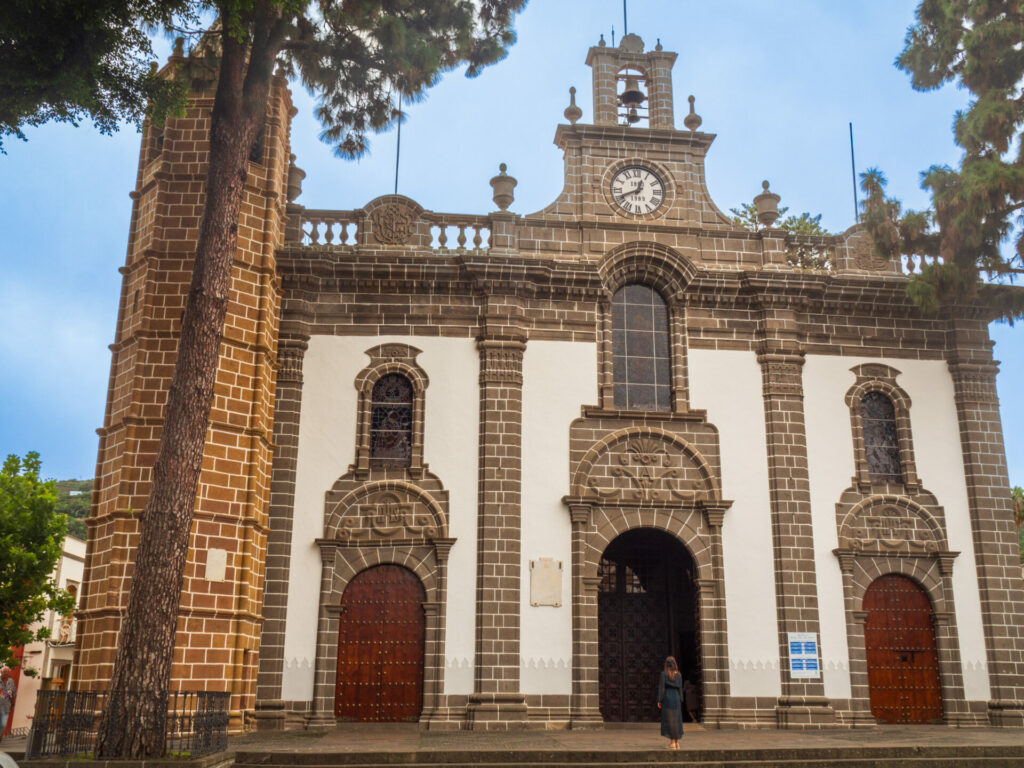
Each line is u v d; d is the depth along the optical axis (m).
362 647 21.91
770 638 22.52
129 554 18.88
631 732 20.66
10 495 25.98
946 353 25.17
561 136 25.61
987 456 24.39
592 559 22.56
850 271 25.50
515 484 22.70
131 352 20.38
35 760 13.45
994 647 23.05
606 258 24.16
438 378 23.44
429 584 22.09
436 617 21.86
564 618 22.09
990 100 21.61
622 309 24.69
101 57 15.07
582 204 25.00
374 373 23.44
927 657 23.16
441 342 23.69
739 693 22.06
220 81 17.12
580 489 22.94
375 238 24.39
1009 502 24.12
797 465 23.64
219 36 19.72
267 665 21.20
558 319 24.08
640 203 25.28
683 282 24.33
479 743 18.03
